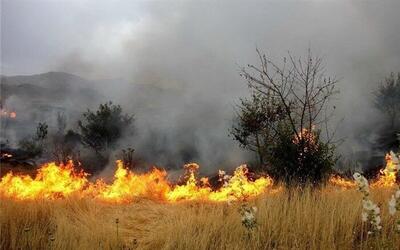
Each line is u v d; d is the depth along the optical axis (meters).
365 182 4.62
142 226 8.00
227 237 6.24
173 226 6.88
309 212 6.42
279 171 9.09
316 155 8.87
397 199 4.30
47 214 7.45
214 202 9.98
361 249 5.39
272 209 6.91
